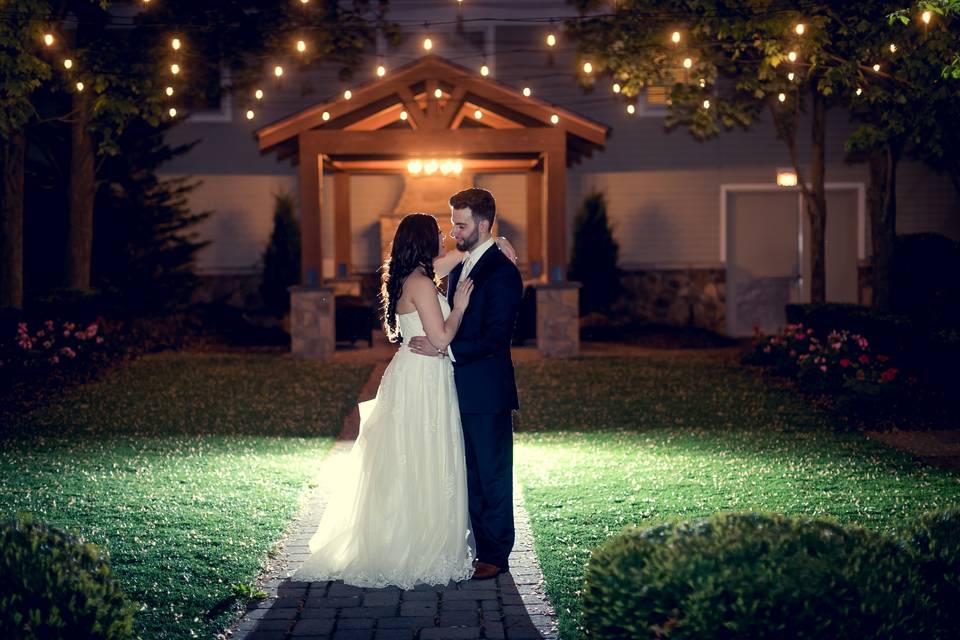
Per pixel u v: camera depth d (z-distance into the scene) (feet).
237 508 23.38
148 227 64.28
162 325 62.03
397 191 69.97
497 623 16.17
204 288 70.03
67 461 28.78
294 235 68.23
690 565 11.34
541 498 24.40
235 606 16.80
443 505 18.51
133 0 57.57
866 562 11.42
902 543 13.16
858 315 44.27
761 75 47.57
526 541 20.85
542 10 68.08
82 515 22.65
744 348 61.46
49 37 41.55
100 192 63.36
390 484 18.43
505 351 19.35
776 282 70.38
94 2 51.80
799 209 70.03
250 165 69.92
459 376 18.94
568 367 50.75
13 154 50.90
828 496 24.38
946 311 46.44
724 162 69.72
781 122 56.44
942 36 38.32
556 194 54.60
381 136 54.49
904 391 37.24
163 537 20.84
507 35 68.95
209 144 69.62
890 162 48.91
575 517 22.57
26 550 12.00
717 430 34.09
